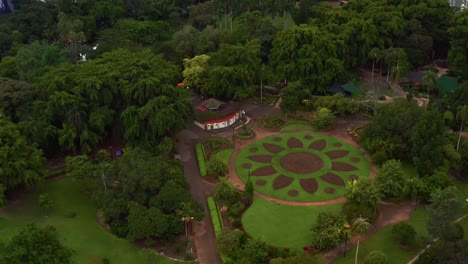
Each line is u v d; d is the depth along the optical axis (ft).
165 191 263.29
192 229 272.10
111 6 589.73
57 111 327.06
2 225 268.00
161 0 633.20
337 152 350.02
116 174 277.85
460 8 564.71
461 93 361.92
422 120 304.71
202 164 335.26
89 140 330.75
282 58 436.76
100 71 340.59
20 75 392.06
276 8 529.04
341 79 437.58
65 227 268.82
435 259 221.66
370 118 394.73
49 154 347.77
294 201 295.28
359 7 504.43
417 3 498.69
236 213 280.10
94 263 241.55
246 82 411.54
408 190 284.41
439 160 295.69
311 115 405.59
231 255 242.17
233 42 476.13
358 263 238.89
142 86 329.31
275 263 223.10
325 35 442.91
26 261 184.14
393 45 477.36
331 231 244.42
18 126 315.58
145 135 328.70
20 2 606.14
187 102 351.25
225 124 392.27
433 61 505.66
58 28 519.60
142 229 245.65
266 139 372.79
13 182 278.67
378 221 272.51
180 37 487.61
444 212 215.51
